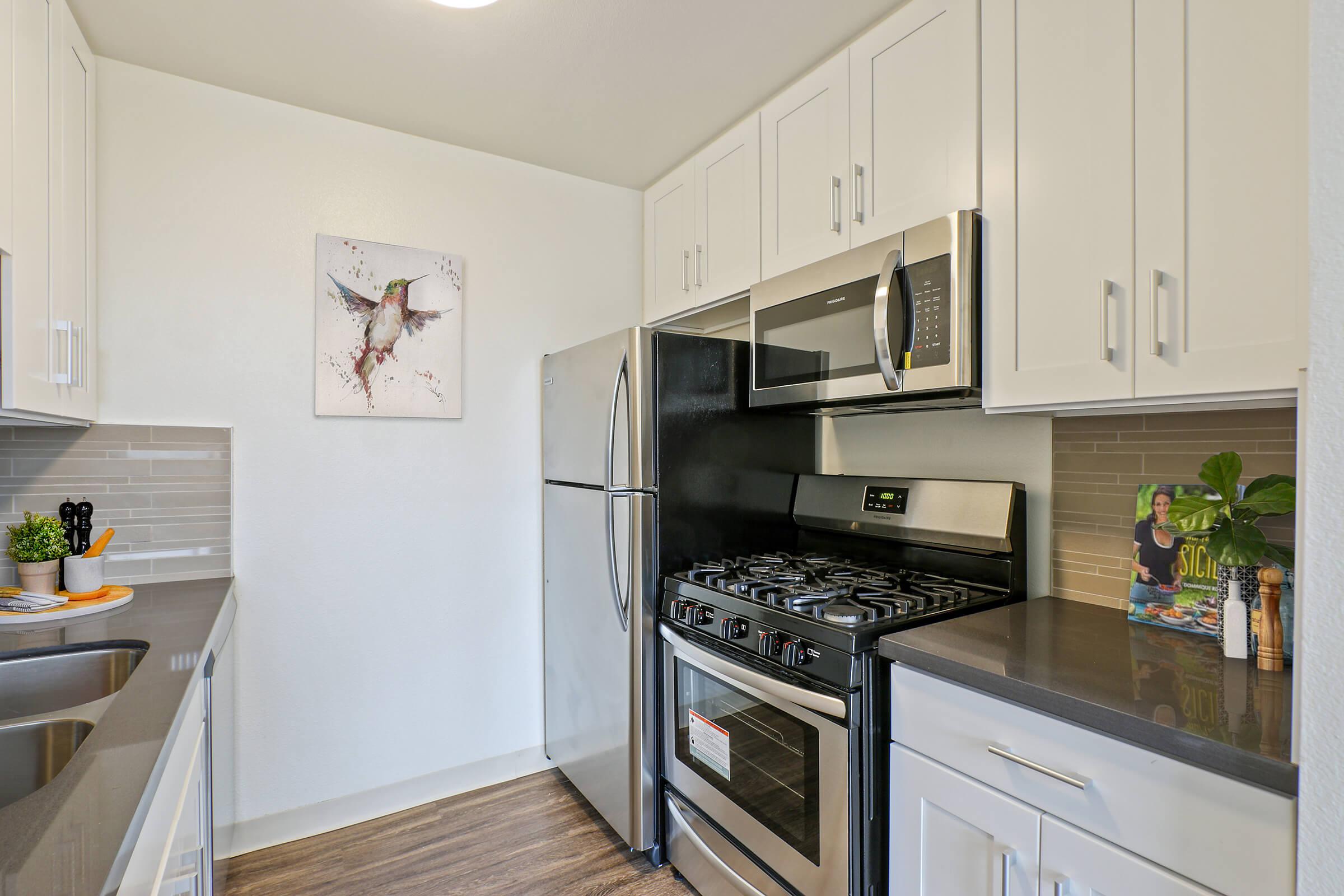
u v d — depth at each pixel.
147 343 1.96
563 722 2.45
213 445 2.05
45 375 1.41
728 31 1.78
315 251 2.21
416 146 2.39
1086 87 1.26
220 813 1.64
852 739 1.34
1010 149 1.39
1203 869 0.87
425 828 2.23
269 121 2.14
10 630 1.46
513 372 2.60
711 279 2.39
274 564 2.16
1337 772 0.57
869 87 1.73
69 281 1.58
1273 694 1.03
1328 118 0.58
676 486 2.04
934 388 1.49
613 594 2.05
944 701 1.22
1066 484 1.69
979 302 1.46
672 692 1.95
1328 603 0.58
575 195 2.75
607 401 2.10
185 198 2.02
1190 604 1.39
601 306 2.81
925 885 1.25
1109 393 1.22
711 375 2.11
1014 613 1.54
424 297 2.40
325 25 1.76
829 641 1.39
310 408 2.21
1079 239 1.27
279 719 2.16
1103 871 0.97
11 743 1.00
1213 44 1.09
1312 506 0.59
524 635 2.62
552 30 1.78
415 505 2.40
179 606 1.69
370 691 2.31
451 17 1.73
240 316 2.10
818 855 1.42
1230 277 1.07
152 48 1.86
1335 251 0.58
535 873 1.98
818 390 1.82
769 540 2.22
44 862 0.61
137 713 0.99
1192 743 0.88
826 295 1.79
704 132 2.35
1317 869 0.58
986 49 1.44
